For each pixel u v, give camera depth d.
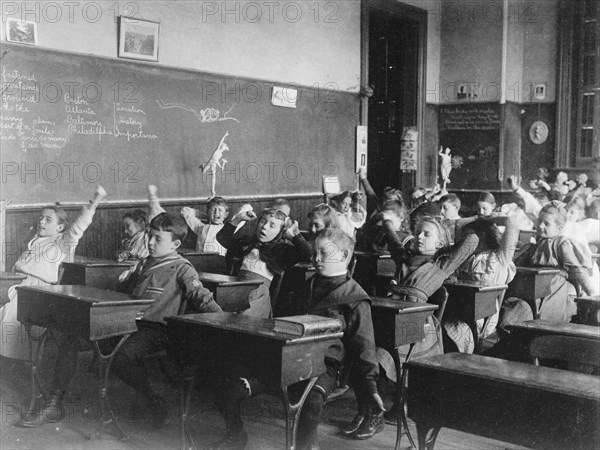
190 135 8.05
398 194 6.95
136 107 7.39
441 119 13.38
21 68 6.33
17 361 4.59
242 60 8.83
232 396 3.13
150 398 3.49
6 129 6.22
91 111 6.93
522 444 2.21
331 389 2.94
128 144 7.32
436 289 3.77
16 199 6.29
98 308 3.16
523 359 2.97
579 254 4.77
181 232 3.70
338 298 3.01
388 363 3.44
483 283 4.00
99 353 3.27
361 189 10.98
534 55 13.10
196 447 3.17
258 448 3.23
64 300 3.29
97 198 4.65
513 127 13.06
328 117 10.31
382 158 13.20
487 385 2.27
